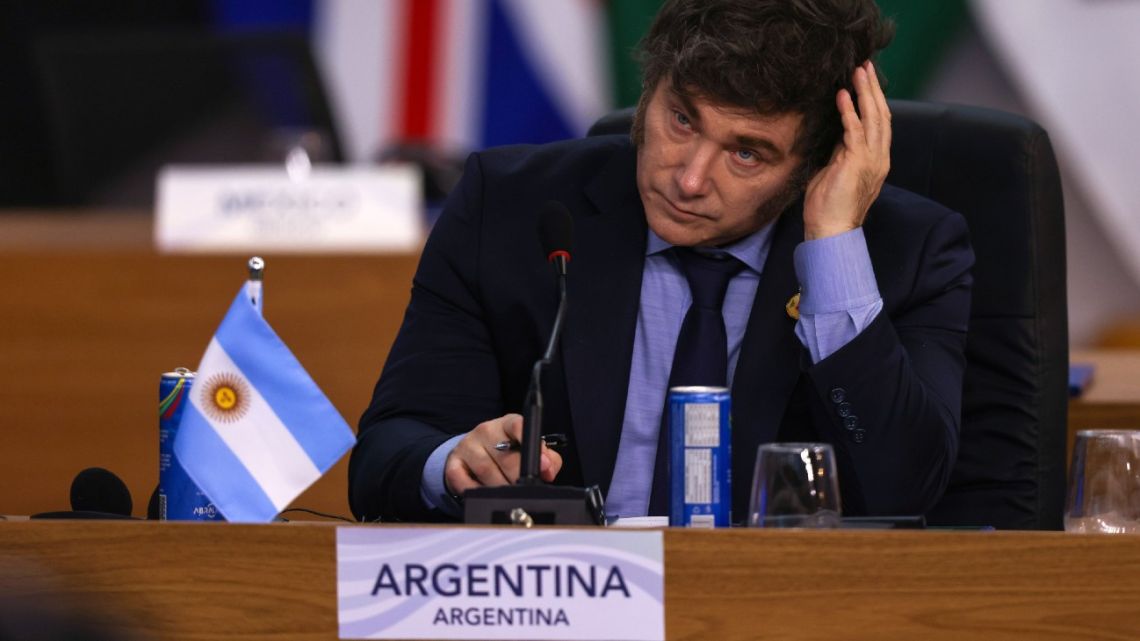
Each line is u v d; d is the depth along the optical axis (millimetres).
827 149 7430
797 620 5539
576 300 7766
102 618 5727
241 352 6234
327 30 19188
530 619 5602
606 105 18859
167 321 12227
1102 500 6566
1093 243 17938
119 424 12266
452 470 6840
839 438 7051
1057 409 8531
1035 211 8438
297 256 12133
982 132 8516
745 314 7719
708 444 6137
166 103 14258
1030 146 8453
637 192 7953
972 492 8578
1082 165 17812
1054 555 5500
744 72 6879
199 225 12312
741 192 7242
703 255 7766
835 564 5523
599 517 6016
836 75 7094
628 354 7684
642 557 5562
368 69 19141
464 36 19000
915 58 17797
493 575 5605
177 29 20500
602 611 5578
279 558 5684
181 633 5727
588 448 7574
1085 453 6629
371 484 7332
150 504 7160
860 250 7059
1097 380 10992
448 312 7992
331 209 12281
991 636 5520
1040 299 8453
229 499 6168
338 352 12117
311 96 13914
